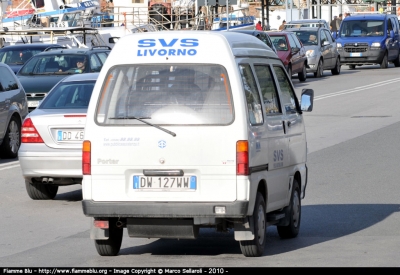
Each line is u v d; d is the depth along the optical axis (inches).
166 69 560.4
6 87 1213.1
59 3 3063.5
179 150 548.7
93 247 639.8
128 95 561.0
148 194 552.1
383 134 1342.3
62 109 850.1
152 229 560.1
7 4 3265.3
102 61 1569.9
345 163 1068.5
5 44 2815.0
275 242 650.2
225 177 545.0
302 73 2529.5
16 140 1224.8
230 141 545.0
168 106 554.6
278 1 4074.8
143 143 552.1
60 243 657.6
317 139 1309.1
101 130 557.9
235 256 595.2
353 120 1546.5
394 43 3058.6
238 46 580.1
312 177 970.7
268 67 629.3
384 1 4404.5
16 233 700.7
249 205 549.3
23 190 927.0
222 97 551.5
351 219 740.0
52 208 819.4
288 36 2466.8
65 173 812.0
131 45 568.7
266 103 602.2
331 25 3826.3
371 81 2466.8
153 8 3164.4
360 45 2955.2
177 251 619.8
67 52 1534.2
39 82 1453.0
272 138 598.2
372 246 627.5
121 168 554.6
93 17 3051.2
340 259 581.0
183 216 547.8
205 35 564.7
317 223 726.5
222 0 2682.1
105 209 555.5
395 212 768.3
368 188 893.8
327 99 1961.1
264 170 580.7
